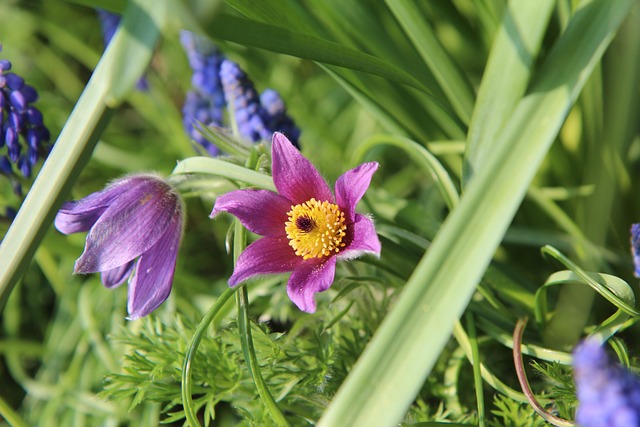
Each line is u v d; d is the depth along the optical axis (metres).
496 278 0.59
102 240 0.54
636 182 0.64
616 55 0.61
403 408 0.48
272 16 0.57
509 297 0.59
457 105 0.62
